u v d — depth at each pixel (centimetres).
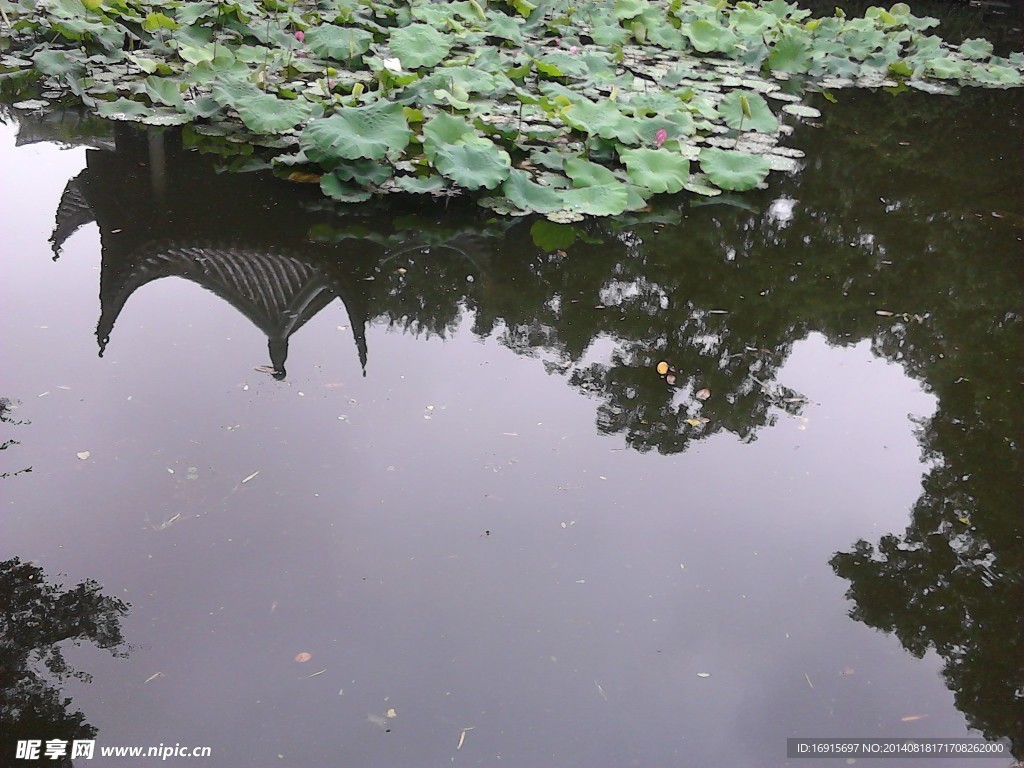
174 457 273
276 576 235
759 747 203
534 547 254
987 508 287
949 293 432
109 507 252
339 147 434
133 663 209
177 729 195
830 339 382
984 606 249
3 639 213
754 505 281
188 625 220
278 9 758
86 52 639
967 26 1165
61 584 227
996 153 642
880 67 856
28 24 643
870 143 642
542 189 472
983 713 216
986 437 323
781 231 485
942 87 822
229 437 285
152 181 471
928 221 513
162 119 536
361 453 284
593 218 480
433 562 245
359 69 658
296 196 464
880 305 415
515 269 417
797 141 632
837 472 299
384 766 191
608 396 328
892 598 249
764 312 400
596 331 371
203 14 683
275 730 197
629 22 848
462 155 451
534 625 229
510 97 619
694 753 200
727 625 235
